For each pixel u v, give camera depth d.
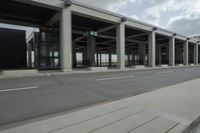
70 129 4.04
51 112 5.60
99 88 10.16
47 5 20.19
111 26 30.84
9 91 8.64
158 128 4.36
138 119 4.83
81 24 31.50
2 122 4.69
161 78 15.83
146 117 5.01
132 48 66.69
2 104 6.36
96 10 24.84
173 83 12.59
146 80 14.25
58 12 22.33
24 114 5.35
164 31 39.56
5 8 23.17
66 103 6.71
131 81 13.49
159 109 5.82
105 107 5.87
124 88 10.30
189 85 10.87
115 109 5.64
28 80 12.98
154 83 12.55
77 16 26.61
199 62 67.00
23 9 23.59
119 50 29.12
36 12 24.91
